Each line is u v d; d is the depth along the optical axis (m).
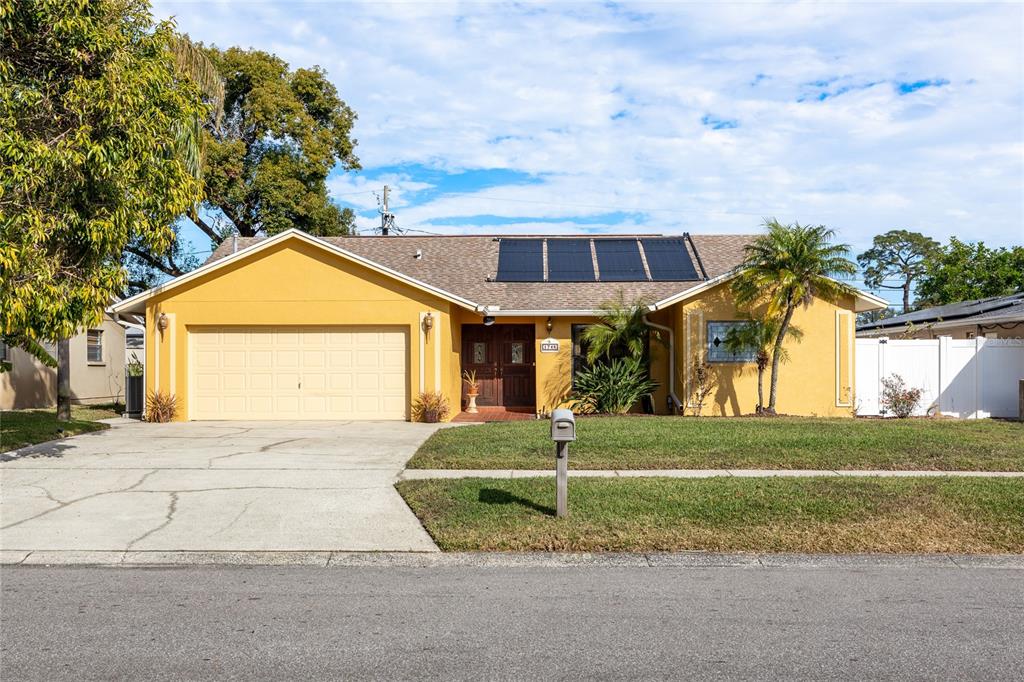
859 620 5.10
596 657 4.47
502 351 20.03
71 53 9.56
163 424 16.03
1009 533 7.09
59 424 15.20
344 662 4.41
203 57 18.50
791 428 13.40
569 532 7.07
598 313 17.84
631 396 17.19
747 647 4.62
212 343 16.92
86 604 5.45
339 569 6.34
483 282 19.98
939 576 6.11
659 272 20.38
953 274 36.59
